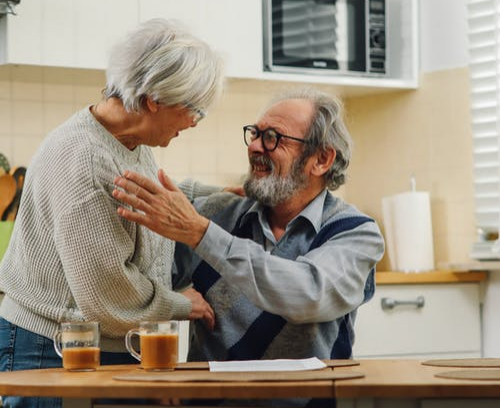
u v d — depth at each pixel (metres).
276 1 4.17
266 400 2.27
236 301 2.46
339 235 2.45
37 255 2.30
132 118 2.34
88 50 3.80
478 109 4.24
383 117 4.60
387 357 4.02
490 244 4.14
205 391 1.68
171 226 2.19
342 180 2.61
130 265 2.29
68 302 2.29
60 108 4.18
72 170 2.22
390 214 4.39
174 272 2.64
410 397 1.72
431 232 4.33
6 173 4.03
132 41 2.29
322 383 1.70
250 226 2.61
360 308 3.98
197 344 2.54
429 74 4.44
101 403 1.87
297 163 2.52
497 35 4.18
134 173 2.14
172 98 2.26
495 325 4.17
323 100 2.59
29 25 3.71
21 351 2.32
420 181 4.47
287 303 2.25
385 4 4.42
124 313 2.25
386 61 4.43
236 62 4.10
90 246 2.20
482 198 4.23
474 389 1.69
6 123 4.08
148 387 1.69
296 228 2.53
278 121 2.54
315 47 4.26
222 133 4.51
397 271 4.34
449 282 4.15
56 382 1.76
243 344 2.43
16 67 3.79
